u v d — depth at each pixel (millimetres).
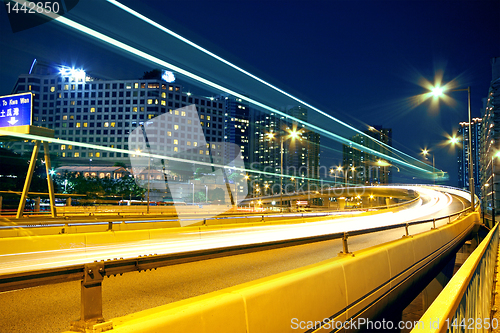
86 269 2494
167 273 8742
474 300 3523
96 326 2332
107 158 144000
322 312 4582
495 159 57906
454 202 73250
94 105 146625
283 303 3908
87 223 19750
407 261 8344
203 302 3025
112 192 92562
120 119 144875
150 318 2590
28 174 25016
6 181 61531
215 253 3547
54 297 6172
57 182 89562
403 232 24781
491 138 61875
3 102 24391
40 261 10070
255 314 3471
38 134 24344
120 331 2369
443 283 16250
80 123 146125
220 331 3049
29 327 4551
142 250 12367
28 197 51281
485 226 34281
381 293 6477
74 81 147875
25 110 24125
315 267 4844
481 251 4938
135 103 144500
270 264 10352
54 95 148750
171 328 2639
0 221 21281
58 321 4809
